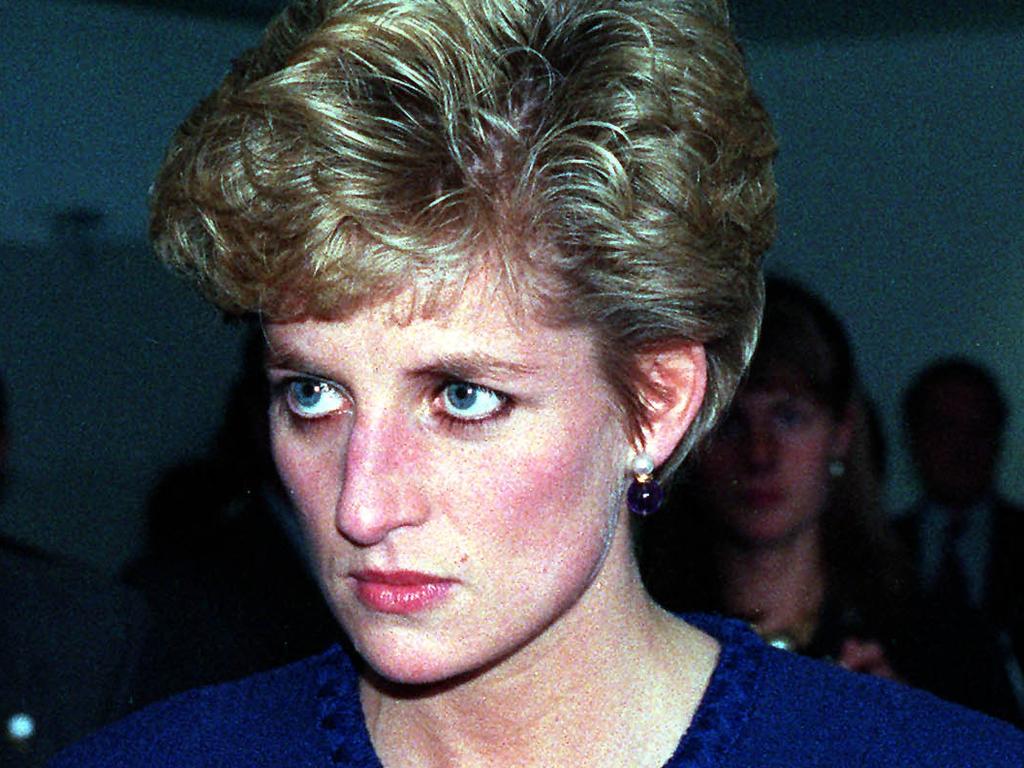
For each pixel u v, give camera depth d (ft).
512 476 5.24
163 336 23.07
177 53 22.91
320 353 5.19
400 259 4.93
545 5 5.24
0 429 16.66
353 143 4.92
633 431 5.51
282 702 6.63
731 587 12.38
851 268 23.89
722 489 12.32
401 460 5.21
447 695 5.92
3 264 22.48
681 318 5.31
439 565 5.26
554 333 5.18
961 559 18.13
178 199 5.38
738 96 5.42
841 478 12.53
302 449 5.50
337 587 5.46
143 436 23.04
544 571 5.36
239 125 5.17
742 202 5.47
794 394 12.30
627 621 5.96
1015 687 13.03
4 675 11.97
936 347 23.67
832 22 23.49
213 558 13.08
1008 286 23.36
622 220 5.07
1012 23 23.07
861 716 6.10
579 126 5.09
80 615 12.32
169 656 12.53
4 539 12.58
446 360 5.10
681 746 5.95
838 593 12.42
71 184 22.67
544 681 5.82
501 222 4.99
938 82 23.63
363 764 6.16
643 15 5.35
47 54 22.33
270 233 4.99
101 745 6.79
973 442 18.44
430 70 5.04
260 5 22.97
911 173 23.73
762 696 6.15
